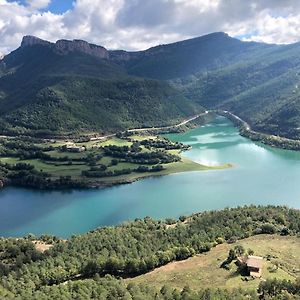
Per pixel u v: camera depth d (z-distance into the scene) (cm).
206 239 19638
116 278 16800
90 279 16562
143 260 17325
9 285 16175
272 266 16350
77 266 17688
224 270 16275
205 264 17138
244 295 13762
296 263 16862
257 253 17738
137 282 16125
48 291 15300
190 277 16012
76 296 14462
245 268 15975
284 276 15562
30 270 17725
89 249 19350
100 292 14738
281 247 18675
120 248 18912
